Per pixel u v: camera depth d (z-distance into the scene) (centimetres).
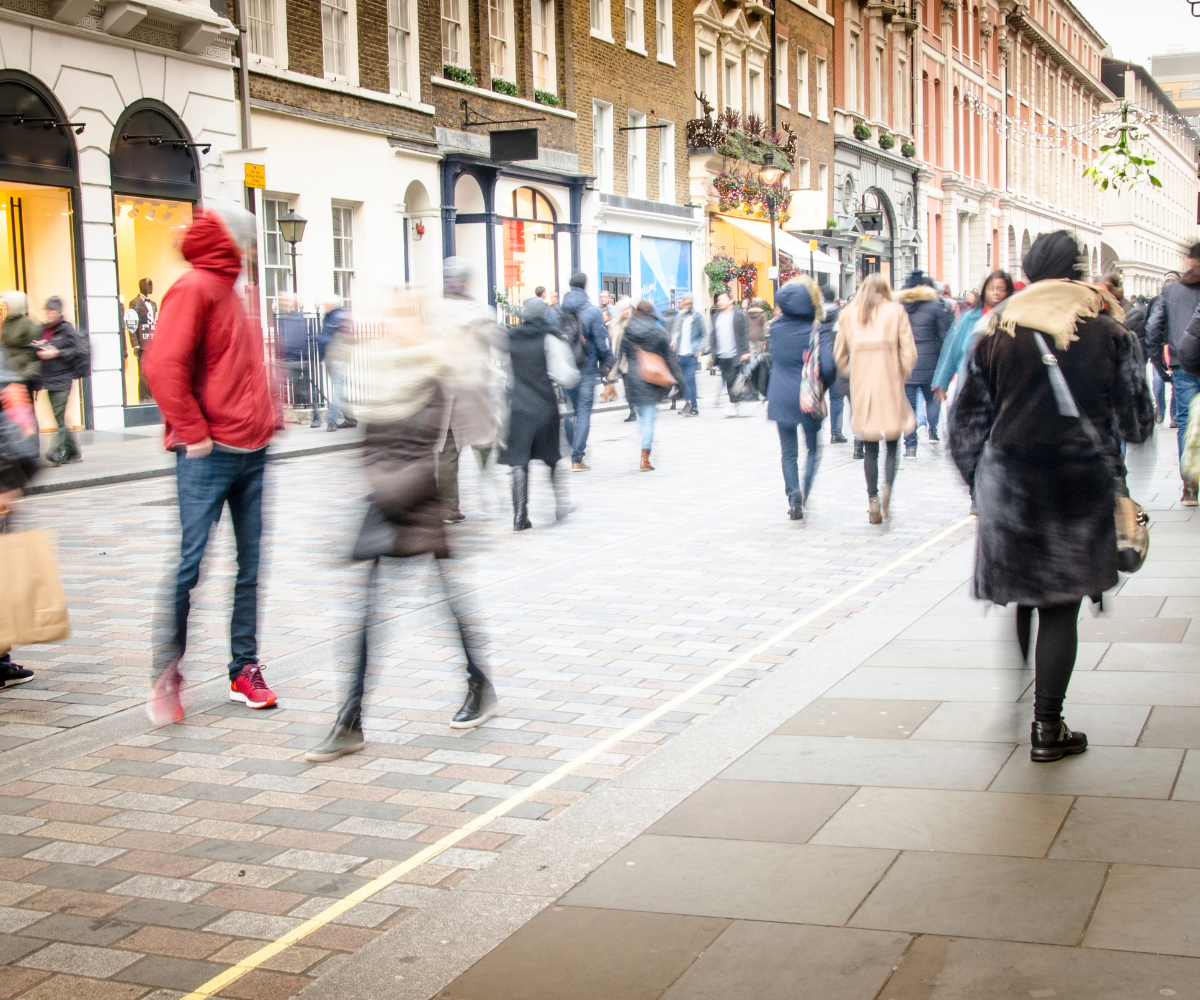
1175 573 728
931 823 387
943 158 5700
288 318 1920
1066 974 292
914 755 449
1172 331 1012
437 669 599
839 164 4553
